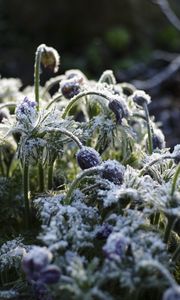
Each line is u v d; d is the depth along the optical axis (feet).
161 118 6.05
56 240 2.05
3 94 3.29
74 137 2.24
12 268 2.37
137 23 8.53
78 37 8.35
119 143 2.74
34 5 8.38
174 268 2.09
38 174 2.70
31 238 2.47
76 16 8.30
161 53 8.29
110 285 2.02
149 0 8.80
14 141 2.84
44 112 2.34
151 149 2.56
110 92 2.52
